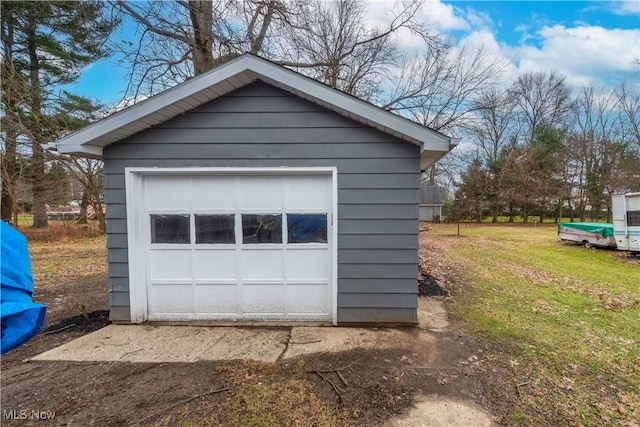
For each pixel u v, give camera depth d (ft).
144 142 13.34
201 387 9.04
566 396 8.68
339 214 13.35
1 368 10.14
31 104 38.83
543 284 21.38
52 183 46.93
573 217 82.12
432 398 8.55
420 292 19.15
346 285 13.50
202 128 13.33
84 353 11.14
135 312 13.76
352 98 12.18
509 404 8.31
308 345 11.71
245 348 11.48
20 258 4.97
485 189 86.53
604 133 75.05
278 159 13.34
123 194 13.48
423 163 16.97
